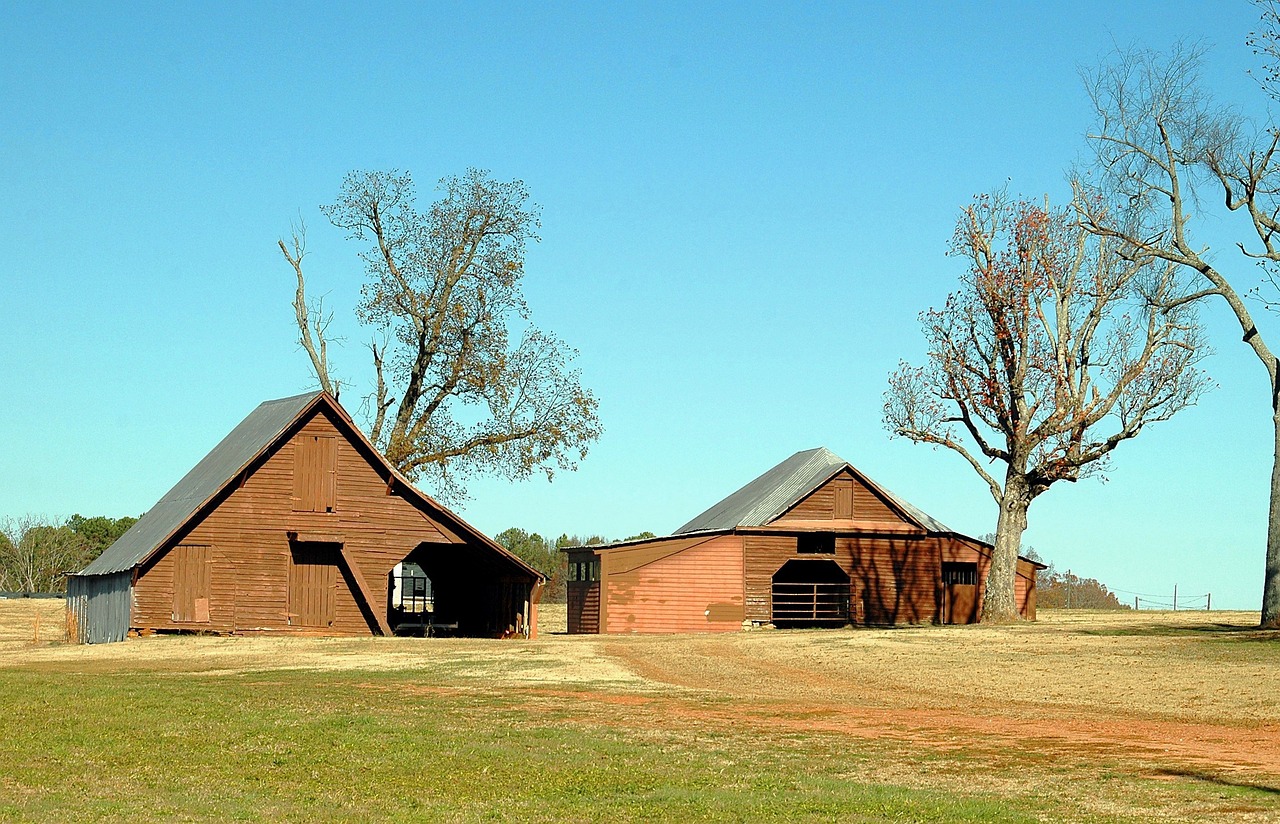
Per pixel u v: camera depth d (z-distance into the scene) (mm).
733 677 32781
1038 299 52562
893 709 25812
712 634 50281
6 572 110312
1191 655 34625
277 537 47156
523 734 21234
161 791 15914
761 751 19656
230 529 46656
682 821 14438
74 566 110750
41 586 109438
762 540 58438
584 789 16422
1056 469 52750
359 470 48188
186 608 45875
